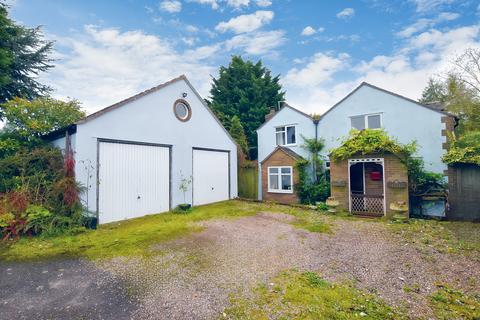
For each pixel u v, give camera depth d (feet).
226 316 10.75
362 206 34.76
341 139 45.55
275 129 56.13
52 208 24.18
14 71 49.96
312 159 48.62
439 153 35.55
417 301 11.97
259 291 12.94
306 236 23.47
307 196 44.47
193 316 10.76
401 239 22.38
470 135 38.99
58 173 25.99
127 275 14.93
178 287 13.41
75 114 36.99
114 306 11.56
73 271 15.51
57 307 11.47
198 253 18.75
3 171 25.02
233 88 93.97
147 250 19.33
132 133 31.30
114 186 29.22
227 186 47.70
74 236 23.00
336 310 11.16
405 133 38.55
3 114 37.04
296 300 12.03
